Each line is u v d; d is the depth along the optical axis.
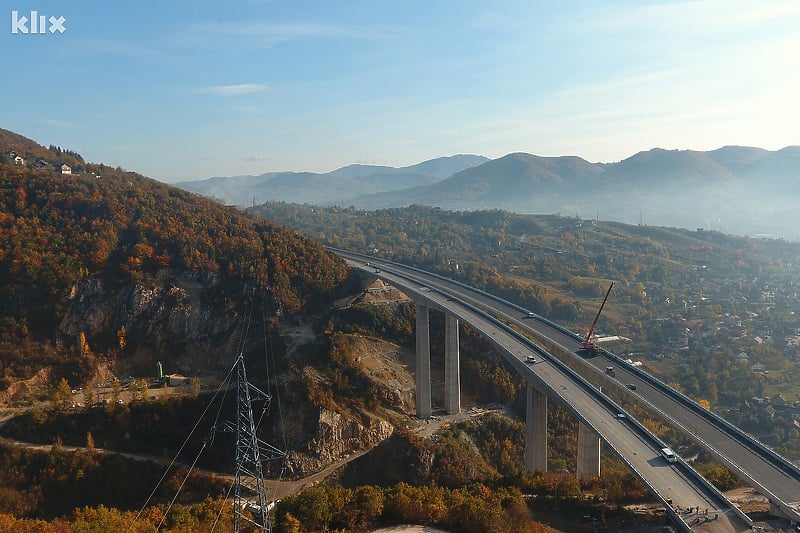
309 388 133.88
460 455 131.75
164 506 98.62
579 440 104.19
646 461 79.88
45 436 117.94
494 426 148.00
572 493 85.31
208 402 131.00
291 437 126.19
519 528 72.25
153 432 123.44
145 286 156.75
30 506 102.31
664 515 78.00
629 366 117.44
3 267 146.62
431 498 80.31
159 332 153.75
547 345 134.75
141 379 143.50
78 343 145.25
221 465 119.06
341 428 129.50
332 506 76.69
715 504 69.50
